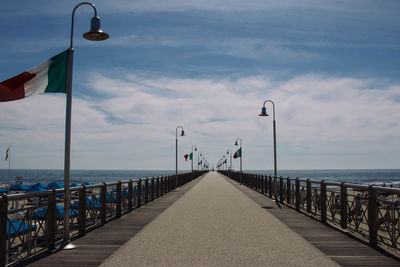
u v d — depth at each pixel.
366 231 8.45
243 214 12.93
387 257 6.68
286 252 7.01
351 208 9.33
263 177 24.23
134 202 15.21
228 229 9.66
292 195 15.99
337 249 7.32
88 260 6.46
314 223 10.79
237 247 7.43
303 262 6.29
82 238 8.46
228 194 23.38
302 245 7.65
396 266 6.09
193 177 52.28
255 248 7.34
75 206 8.94
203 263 6.18
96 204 10.19
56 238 7.55
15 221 6.20
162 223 10.75
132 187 14.77
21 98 7.86
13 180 117.06
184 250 7.16
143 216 12.46
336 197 10.35
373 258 6.61
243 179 38.34
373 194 7.79
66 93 8.36
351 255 6.82
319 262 6.30
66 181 8.02
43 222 7.13
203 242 7.94
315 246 7.58
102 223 10.57
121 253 6.95
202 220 11.38
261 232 9.22
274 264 6.13
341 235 8.84
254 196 21.62
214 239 8.27
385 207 7.50
